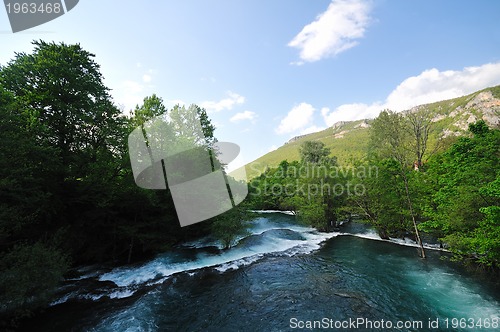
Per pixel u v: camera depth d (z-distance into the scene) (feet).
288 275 38.93
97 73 51.90
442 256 45.47
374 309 27.99
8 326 24.72
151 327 25.59
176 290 34.40
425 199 50.93
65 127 42.86
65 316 27.50
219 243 59.82
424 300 29.84
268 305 29.45
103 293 33.30
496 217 30.22
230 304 30.12
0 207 25.91
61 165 37.68
